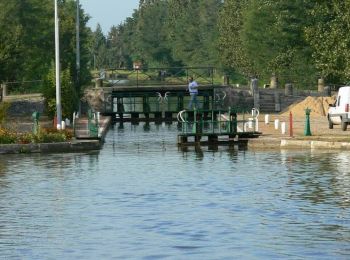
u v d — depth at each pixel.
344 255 29.47
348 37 112.12
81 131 87.88
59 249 31.22
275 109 143.88
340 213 38.12
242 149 75.44
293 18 167.25
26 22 158.62
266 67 175.38
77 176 54.22
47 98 102.00
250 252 30.23
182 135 80.62
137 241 32.53
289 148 74.81
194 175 54.28
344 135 79.50
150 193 45.59
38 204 41.94
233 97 143.88
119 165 61.59
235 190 46.31
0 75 118.12
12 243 32.34
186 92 141.62
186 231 34.41
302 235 33.19
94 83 159.75
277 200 42.31
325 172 54.34
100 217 38.00
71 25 161.00
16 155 70.50
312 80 164.00
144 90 141.12
